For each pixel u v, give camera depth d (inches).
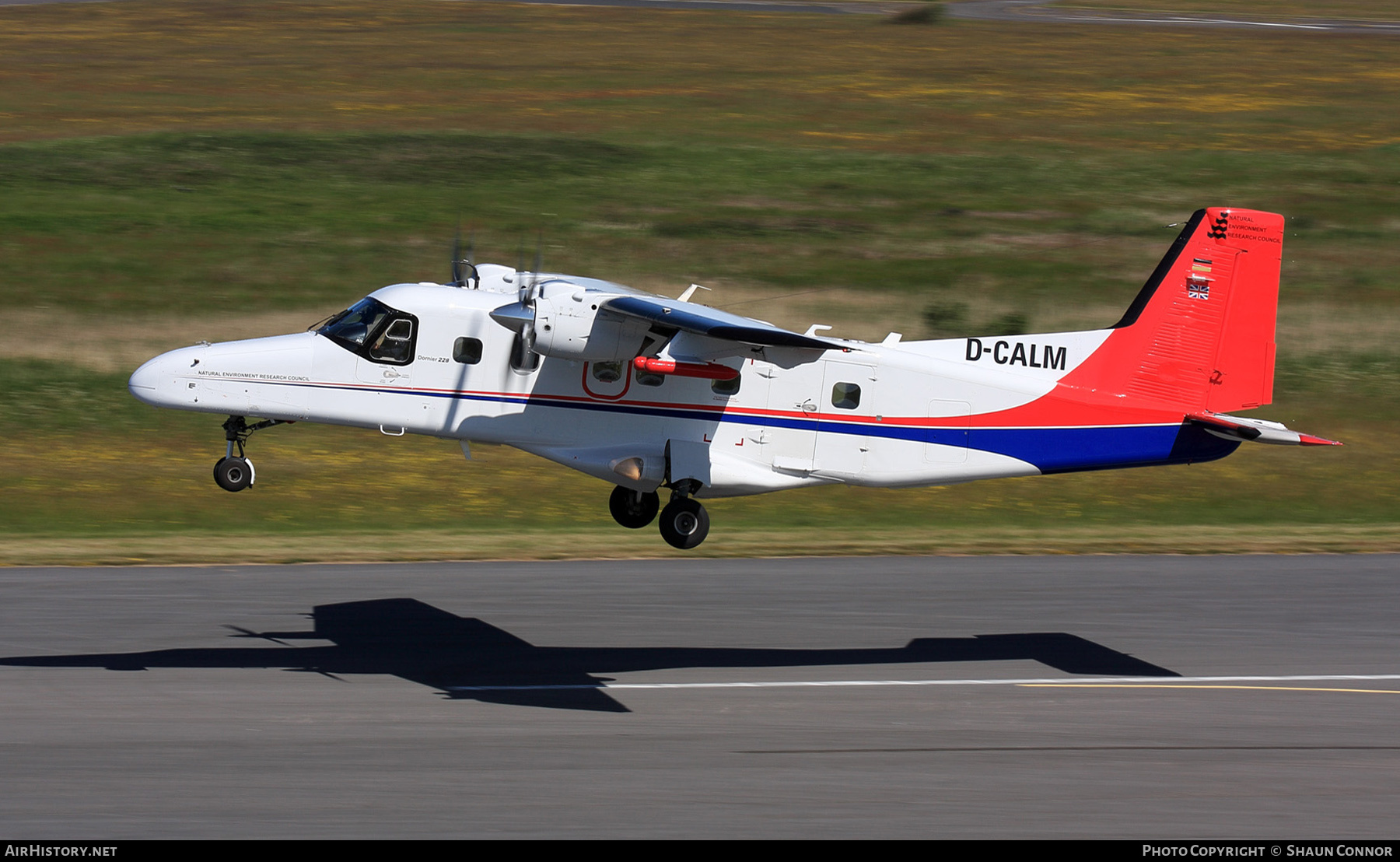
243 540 2886.3
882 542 2997.0
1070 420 2287.2
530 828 1398.9
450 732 1686.8
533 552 2812.5
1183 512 3575.3
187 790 1473.9
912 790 1534.2
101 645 2021.4
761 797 1501.0
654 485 2166.6
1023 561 2819.9
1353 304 5000.0
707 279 4938.5
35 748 1578.5
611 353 2009.1
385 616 2245.3
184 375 2032.5
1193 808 1497.3
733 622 2272.4
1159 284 2304.4
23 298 4389.8
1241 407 2343.8
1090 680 1989.4
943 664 2060.8
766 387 2181.3
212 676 1886.1
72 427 3700.8
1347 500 3688.5
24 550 2706.7
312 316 4468.5
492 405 2108.8
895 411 2228.1
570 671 1971.0
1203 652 2153.1
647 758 1614.2
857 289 4926.2
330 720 1716.3
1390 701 1916.8
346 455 3678.6
